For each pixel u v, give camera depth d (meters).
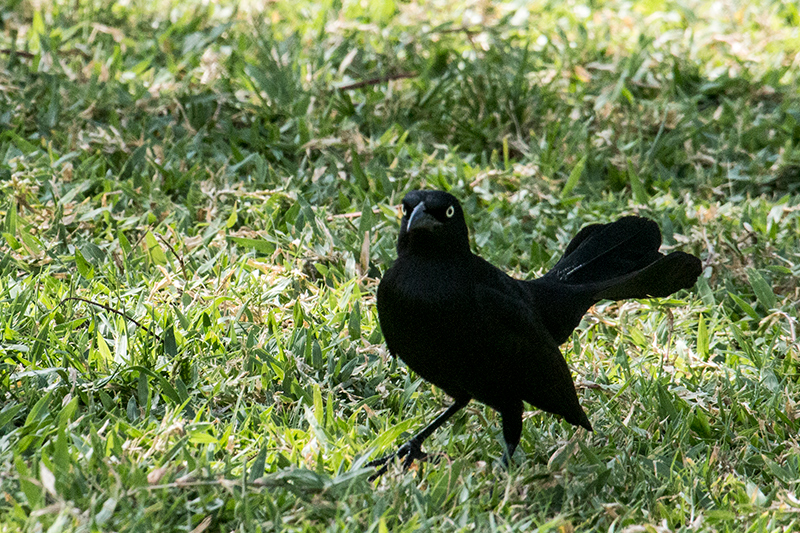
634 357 9.53
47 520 5.95
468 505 6.50
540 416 8.36
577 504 6.97
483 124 13.92
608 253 8.53
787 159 13.10
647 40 16.06
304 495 6.52
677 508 6.94
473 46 15.42
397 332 7.35
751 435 8.14
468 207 12.10
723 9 18.80
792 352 9.32
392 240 11.02
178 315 8.79
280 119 13.62
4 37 15.45
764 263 11.12
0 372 7.91
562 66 15.57
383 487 6.88
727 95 15.41
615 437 7.98
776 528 6.77
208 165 12.45
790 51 16.97
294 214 11.22
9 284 9.31
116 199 11.46
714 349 9.76
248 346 8.54
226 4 17.94
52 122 12.88
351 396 8.33
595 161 13.35
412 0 18.38
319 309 9.52
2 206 10.92
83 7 16.64
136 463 6.45
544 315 7.96
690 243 11.18
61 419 7.04
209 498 6.29
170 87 13.86
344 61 14.49
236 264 10.13
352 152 12.46
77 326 8.84
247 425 7.57
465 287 7.11
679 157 13.50
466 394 7.77
